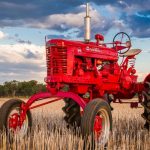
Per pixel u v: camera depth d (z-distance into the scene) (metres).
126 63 9.12
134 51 9.30
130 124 9.81
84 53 8.04
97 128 7.12
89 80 8.03
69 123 8.71
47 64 8.00
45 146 6.61
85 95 8.23
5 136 7.05
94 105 7.07
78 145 6.71
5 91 41.62
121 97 9.34
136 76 9.40
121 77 8.91
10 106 7.87
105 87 8.46
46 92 7.94
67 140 6.93
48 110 15.29
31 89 41.50
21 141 6.88
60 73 7.77
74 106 8.66
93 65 8.31
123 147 6.73
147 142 7.52
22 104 8.13
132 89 9.15
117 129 8.98
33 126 8.95
